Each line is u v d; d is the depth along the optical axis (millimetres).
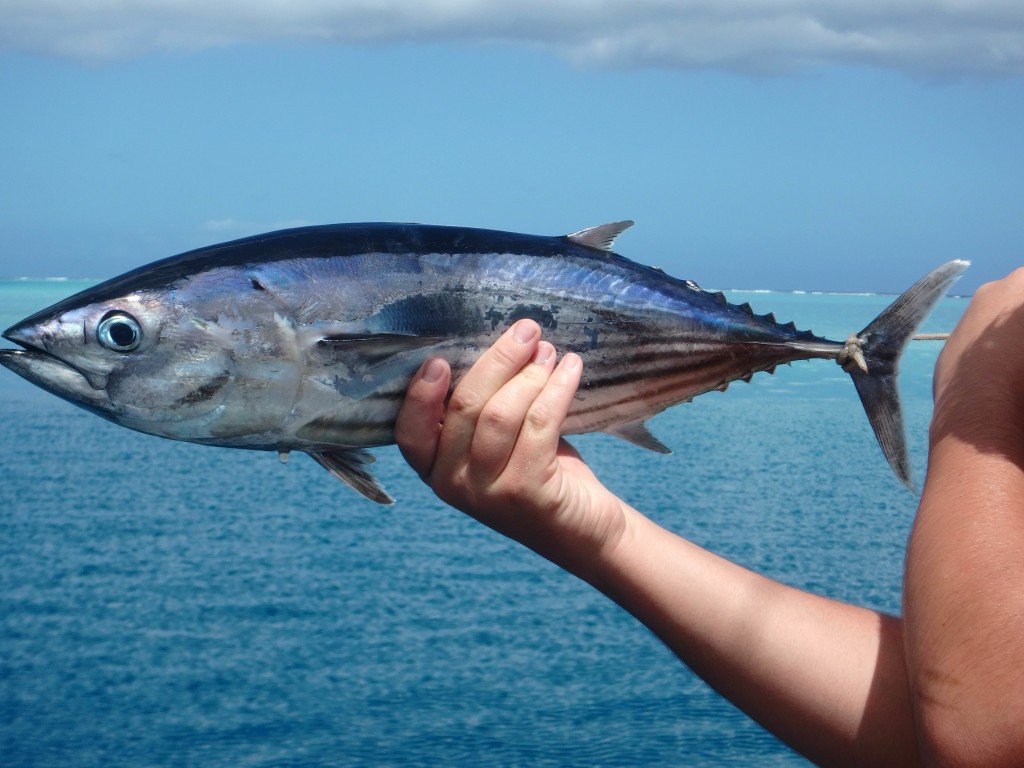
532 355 782
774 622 753
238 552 3359
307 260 842
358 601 2830
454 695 2158
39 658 2400
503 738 1939
